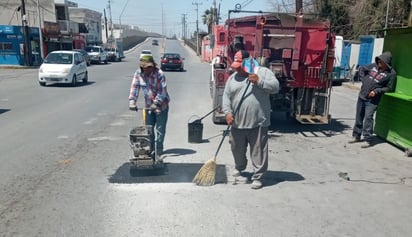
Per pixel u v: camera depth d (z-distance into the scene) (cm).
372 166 562
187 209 393
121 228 351
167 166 533
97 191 437
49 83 1703
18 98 1223
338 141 723
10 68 2773
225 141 691
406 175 523
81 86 1627
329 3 2691
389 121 703
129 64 3684
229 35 813
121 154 592
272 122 906
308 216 385
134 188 448
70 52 1706
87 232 343
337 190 459
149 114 556
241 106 439
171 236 338
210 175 462
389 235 350
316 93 793
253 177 460
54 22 3731
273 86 431
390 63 650
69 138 697
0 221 362
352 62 2070
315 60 782
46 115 931
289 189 457
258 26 761
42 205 398
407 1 2153
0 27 2977
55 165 533
